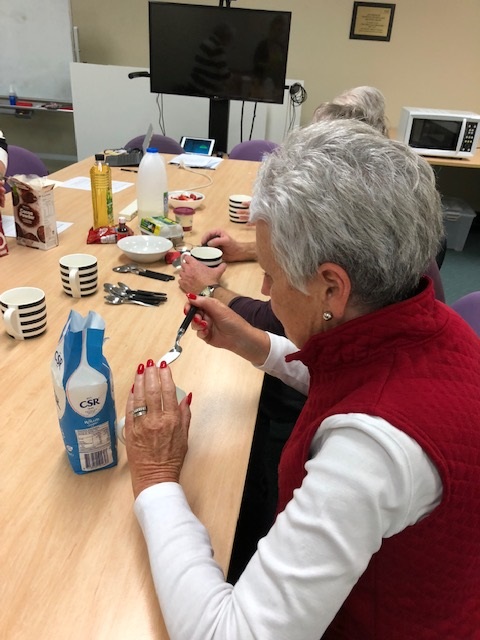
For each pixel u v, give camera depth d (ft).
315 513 1.68
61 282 4.64
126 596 2.05
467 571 2.01
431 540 1.86
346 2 13.58
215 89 11.64
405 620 2.06
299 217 1.86
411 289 2.01
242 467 2.75
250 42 11.02
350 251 1.83
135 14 14.35
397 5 13.50
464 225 13.50
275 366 3.50
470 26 13.52
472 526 1.86
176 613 1.86
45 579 2.09
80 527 2.33
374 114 5.36
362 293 1.95
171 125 13.87
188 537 2.08
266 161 2.11
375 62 14.23
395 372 1.90
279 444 6.22
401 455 1.65
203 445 2.88
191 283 4.59
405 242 1.83
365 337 1.97
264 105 13.53
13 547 2.22
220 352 3.74
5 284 4.55
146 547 2.24
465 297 4.34
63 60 14.34
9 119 15.96
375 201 1.79
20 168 8.71
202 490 2.59
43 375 3.34
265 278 2.31
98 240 5.51
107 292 4.51
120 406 3.09
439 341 1.97
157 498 2.23
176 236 5.63
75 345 2.34
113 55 14.96
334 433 1.80
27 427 2.90
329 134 1.97
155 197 5.87
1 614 1.95
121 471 2.65
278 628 1.67
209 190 7.84
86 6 14.37
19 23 13.94
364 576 2.03
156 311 4.24
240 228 6.36
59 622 1.94
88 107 13.82
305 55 14.35
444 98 14.47
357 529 1.65
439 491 1.74
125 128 14.03
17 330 3.66
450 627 2.08
